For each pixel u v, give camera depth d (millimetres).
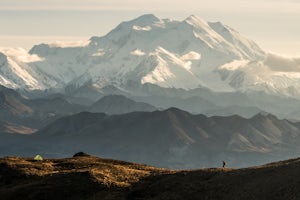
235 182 127438
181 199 126062
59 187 138625
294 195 114000
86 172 145125
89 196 134125
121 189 137000
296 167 125750
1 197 137375
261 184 122062
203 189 128250
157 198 128375
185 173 141875
